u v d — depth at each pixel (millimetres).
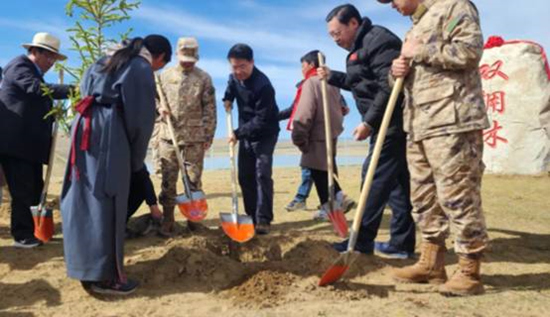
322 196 5211
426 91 3102
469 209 3076
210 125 5082
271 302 3053
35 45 4496
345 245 4188
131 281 3365
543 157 10750
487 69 11422
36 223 4305
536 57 11008
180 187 8875
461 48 2906
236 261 3900
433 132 3082
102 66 3330
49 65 4652
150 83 3312
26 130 4391
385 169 3971
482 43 2947
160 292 3342
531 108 10828
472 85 3027
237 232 4203
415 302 3016
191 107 4941
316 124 5016
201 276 3574
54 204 6324
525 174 10781
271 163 5082
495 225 5500
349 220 5855
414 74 3199
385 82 3742
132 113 3232
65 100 4469
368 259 4004
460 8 2990
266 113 4898
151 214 5121
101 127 3209
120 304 3105
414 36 3107
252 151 5121
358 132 3881
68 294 3270
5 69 4500
